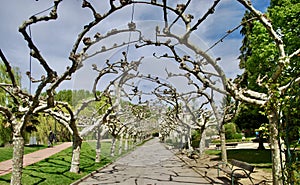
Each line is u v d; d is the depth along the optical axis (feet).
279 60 20.70
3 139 71.92
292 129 18.37
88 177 38.32
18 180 23.81
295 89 18.04
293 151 17.07
